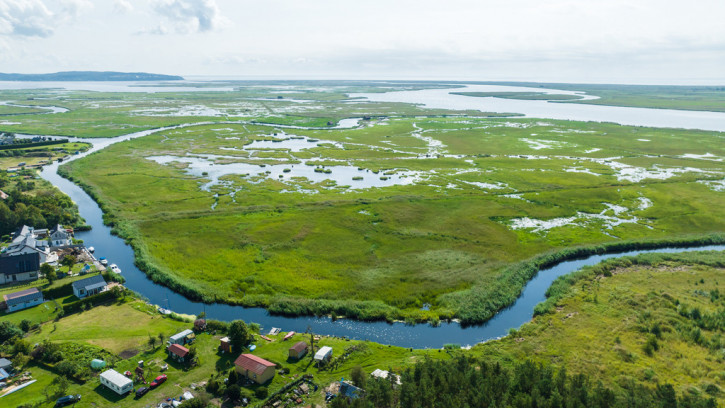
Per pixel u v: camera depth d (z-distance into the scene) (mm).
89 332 71500
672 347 67938
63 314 77000
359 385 57844
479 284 89562
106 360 63969
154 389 58500
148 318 76562
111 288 85188
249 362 61781
